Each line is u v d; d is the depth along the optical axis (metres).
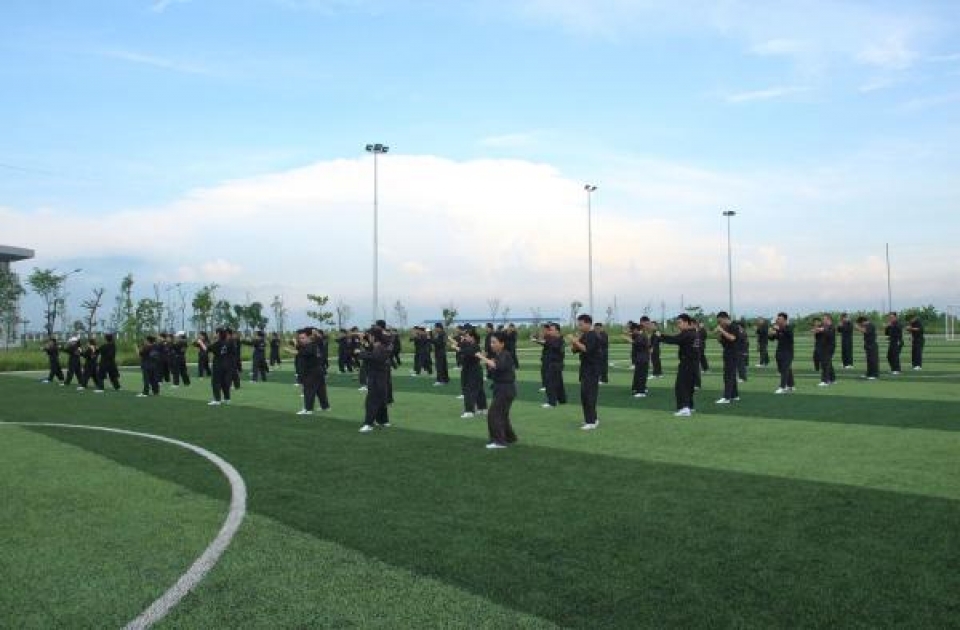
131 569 5.97
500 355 11.66
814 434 12.25
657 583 5.43
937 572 5.57
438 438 12.74
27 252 65.62
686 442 11.74
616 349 50.47
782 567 5.72
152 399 20.97
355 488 8.79
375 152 46.81
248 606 5.15
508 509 7.66
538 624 4.75
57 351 29.17
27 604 5.25
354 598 5.26
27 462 10.74
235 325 66.75
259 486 8.96
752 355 36.47
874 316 76.75
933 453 10.38
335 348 52.53
